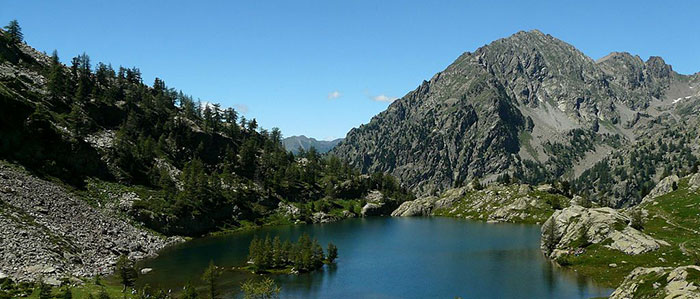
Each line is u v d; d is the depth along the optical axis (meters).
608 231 147.88
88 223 147.50
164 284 116.38
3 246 105.44
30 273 99.25
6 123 161.25
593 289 113.19
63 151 175.12
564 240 156.12
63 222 138.12
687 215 174.50
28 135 166.00
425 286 121.38
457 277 130.00
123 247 147.38
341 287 120.50
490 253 165.25
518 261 149.88
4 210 122.75
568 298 106.75
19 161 158.12
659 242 135.75
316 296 112.50
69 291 85.06
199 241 184.25
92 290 97.06
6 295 84.94
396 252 168.75
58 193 154.88
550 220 160.75
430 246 181.25
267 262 138.88
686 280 73.31
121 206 172.75
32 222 125.12
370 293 115.19
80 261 118.62
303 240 146.62
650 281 80.81
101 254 132.12
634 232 142.12
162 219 181.50
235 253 158.75
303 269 137.25
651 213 182.50
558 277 126.56
